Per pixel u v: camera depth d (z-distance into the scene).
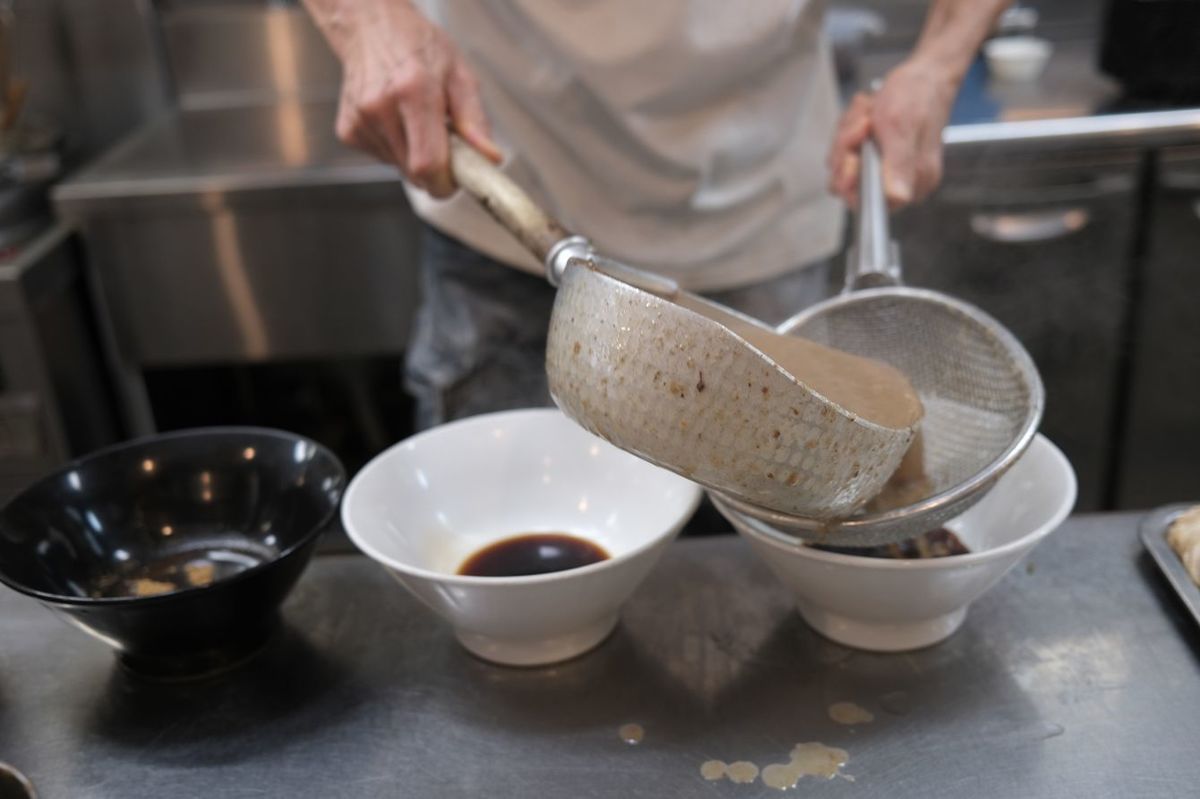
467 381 1.04
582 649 0.60
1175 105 1.46
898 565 0.53
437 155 0.67
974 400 0.63
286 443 0.68
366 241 1.41
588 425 0.49
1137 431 1.58
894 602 0.56
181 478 0.68
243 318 1.46
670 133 0.91
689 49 0.88
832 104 1.03
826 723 0.55
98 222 1.39
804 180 1.01
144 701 0.58
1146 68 1.50
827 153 1.02
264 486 0.68
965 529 0.66
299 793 0.52
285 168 1.40
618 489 0.68
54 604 0.54
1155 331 1.51
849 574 0.54
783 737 0.54
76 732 0.56
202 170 1.42
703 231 0.98
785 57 0.95
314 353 1.49
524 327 1.00
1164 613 0.61
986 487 0.54
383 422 1.85
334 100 1.77
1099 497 1.63
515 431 0.71
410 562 0.63
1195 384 1.54
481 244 0.97
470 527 0.69
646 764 0.52
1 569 0.56
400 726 0.56
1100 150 1.41
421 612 0.65
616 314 0.46
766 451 0.45
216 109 1.77
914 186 0.83
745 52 0.90
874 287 0.69
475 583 0.53
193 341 1.48
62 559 0.62
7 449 1.41
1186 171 1.42
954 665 0.58
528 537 0.69
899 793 0.50
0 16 1.66
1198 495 1.60
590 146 0.92
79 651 0.63
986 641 0.60
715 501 0.60
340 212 1.40
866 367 0.60
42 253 1.35
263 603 0.58
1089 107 1.48
